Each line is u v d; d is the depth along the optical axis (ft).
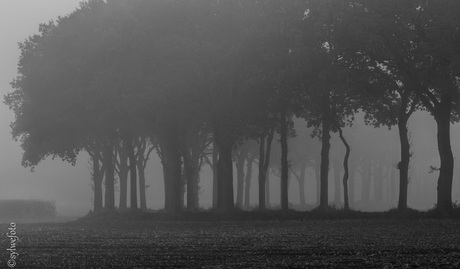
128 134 348.38
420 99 292.20
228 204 315.17
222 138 311.68
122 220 312.91
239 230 234.17
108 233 229.86
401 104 299.17
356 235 203.00
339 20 270.46
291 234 210.59
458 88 274.36
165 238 202.80
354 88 277.23
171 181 357.82
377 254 151.23
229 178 315.58
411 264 133.49
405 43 267.59
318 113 298.97
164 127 326.65
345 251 158.40
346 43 272.92
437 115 281.54
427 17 259.19
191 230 239.50
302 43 281.74
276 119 312.91
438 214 276.62
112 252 162.30
